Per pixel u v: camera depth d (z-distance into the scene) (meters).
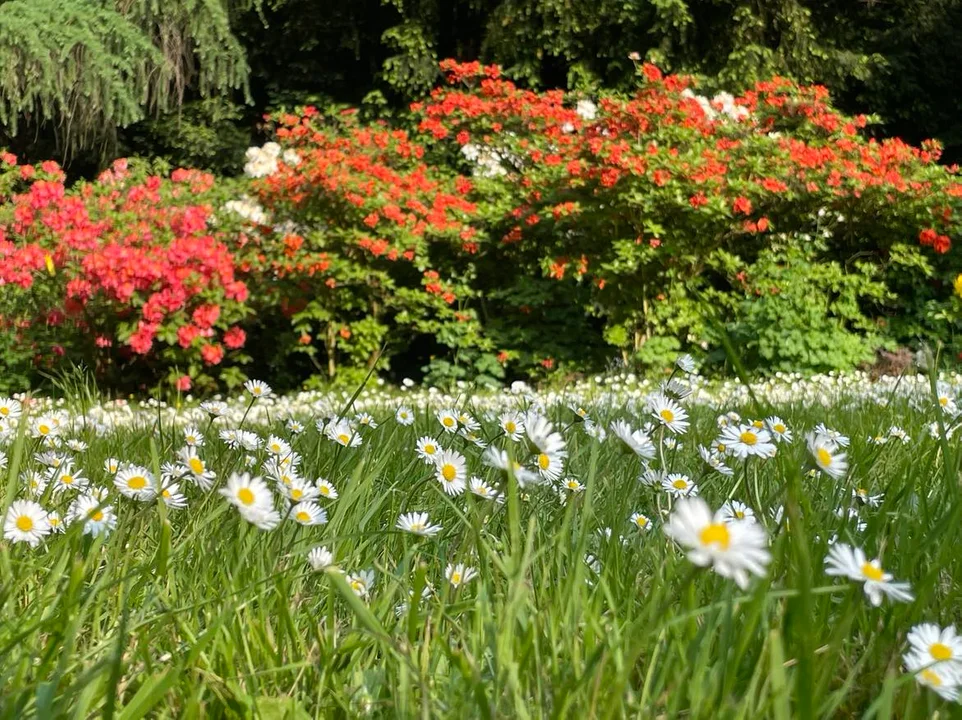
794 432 2.69
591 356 9.94
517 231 10.03
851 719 1.08
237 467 2.09
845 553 0.96
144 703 0.94
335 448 2.34
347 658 1.21
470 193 11.10
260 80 16.23
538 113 11.40
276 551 1.52
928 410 3.83
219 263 8.68
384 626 1.25
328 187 9.39
